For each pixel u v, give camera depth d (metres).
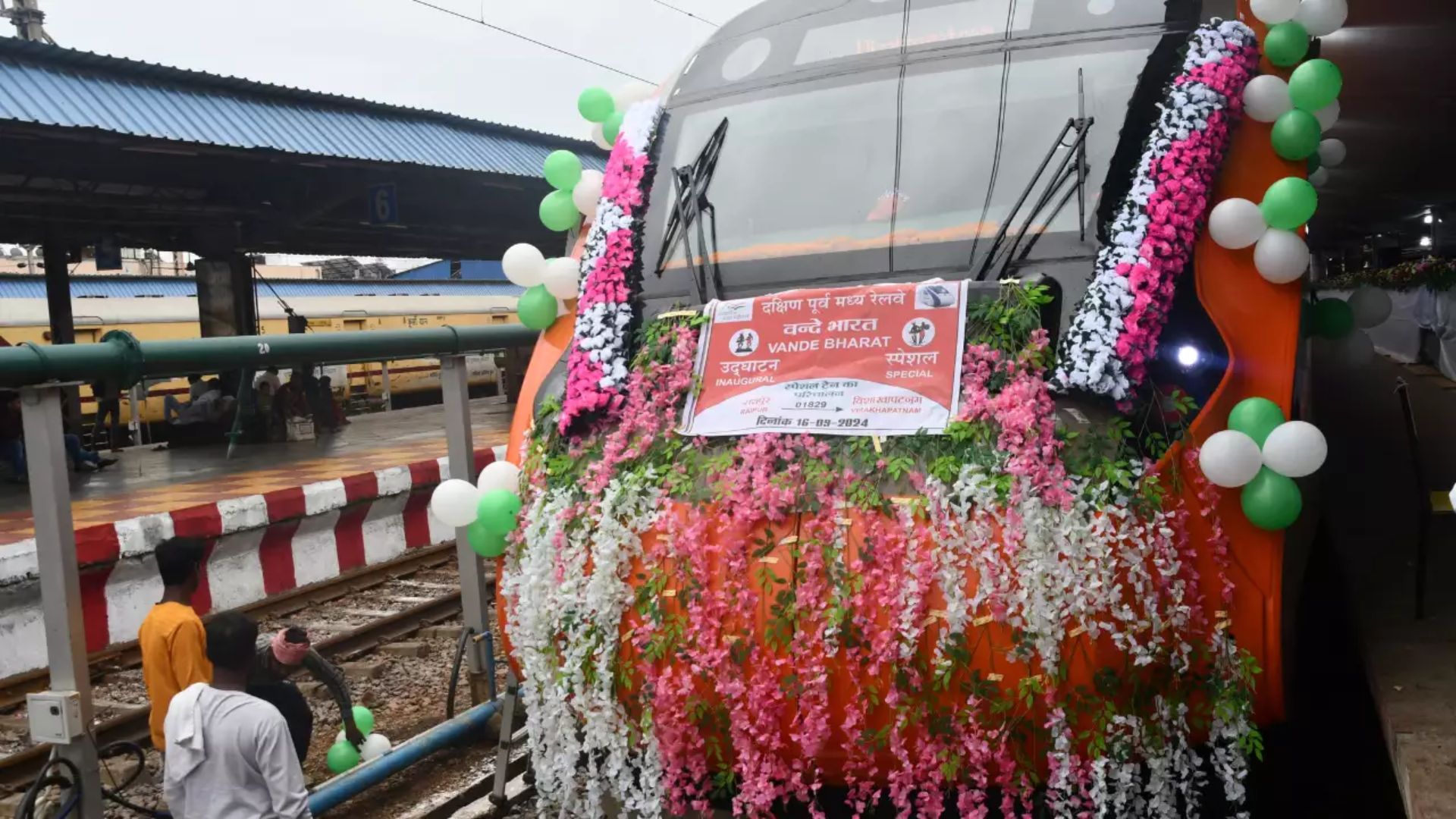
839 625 2.84
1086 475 2.85
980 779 2.79
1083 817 2.76
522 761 4.97
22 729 6.11
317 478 12.08
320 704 6.37
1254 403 2.94
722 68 4.31
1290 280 3.15
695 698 2.99
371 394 28.52
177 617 4.25
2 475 12.73
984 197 3.49
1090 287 3.14
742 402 3.31
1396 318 17.55
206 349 4.08
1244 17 3.59
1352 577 4.41
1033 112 3.59
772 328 3.41
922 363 3.17
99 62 11.94
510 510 3.58
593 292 3.80
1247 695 2.85
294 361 4.50
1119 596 2.74
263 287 29.14
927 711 2.81
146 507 10.18
